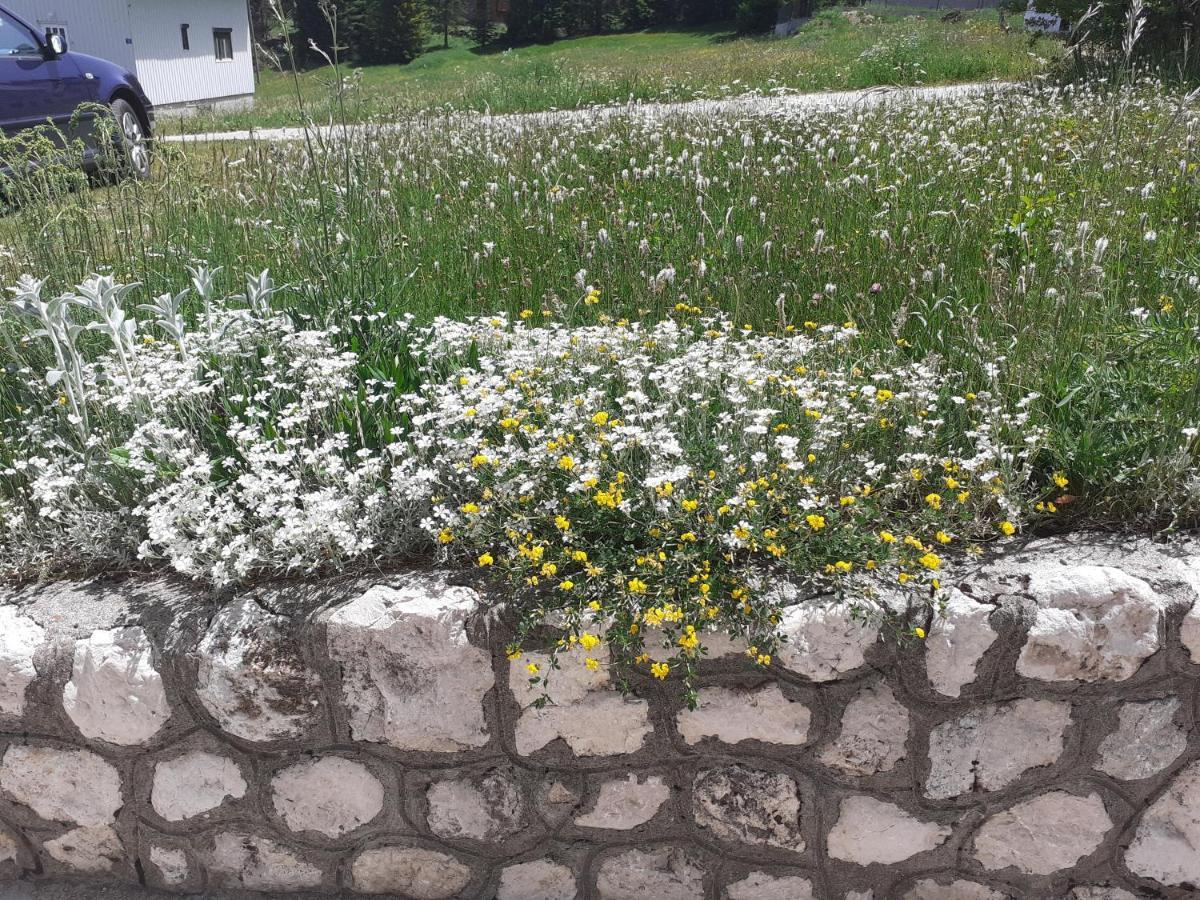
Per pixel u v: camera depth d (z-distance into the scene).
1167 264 4.27
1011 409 3.10
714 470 2.68
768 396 3.13
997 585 2.45
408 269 4.91
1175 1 10.72
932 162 6.48
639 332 3.57
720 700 2.45
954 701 2.43
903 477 2.73
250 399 3.23
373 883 2.75
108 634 2.55
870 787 2.52
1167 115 7.21
